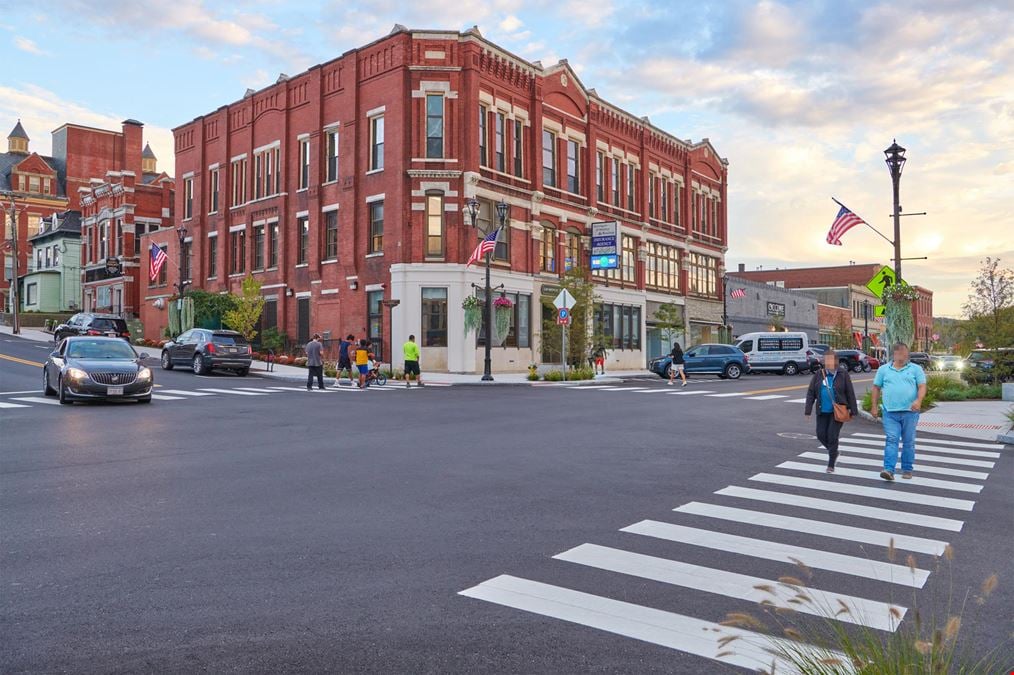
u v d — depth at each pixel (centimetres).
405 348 2714
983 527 732
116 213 5559
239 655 422
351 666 409
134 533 685
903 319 2023
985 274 2677
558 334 3609
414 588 537
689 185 5256
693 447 1259
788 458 1160
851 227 2598
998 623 476
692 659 418
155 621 471
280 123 4019
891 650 316
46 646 432
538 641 443
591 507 802
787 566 593
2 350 3741
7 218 7575
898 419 996
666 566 591
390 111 3425
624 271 4581
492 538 674
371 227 3525
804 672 321
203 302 4078
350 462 1077
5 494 849
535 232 3788
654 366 3850
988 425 1692
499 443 1277
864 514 780
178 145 4772
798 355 4278
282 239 3975
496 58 3559
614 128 4512
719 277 5656
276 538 671
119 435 1335
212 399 2062
